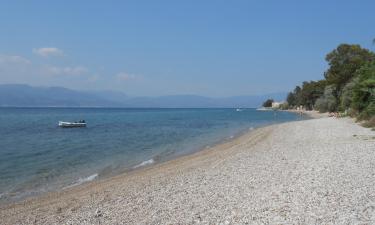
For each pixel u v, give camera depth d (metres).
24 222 12.45
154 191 15.43
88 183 19.12
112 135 48.72
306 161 20.14
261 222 10.31
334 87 90.81
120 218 11.87
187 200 13.45
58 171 22.94
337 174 15.96
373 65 54.59
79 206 14.02
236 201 12.76
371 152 22.08
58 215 12.96
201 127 63.34
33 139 43.62
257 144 32.09
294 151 24.98
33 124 75.81
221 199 13.20
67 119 101.44
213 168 20.41
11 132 54.78
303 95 158.00
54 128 63.97
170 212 12.09
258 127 57.81
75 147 35.16
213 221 10.78
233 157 24.45
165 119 100.81
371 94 48.50
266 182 15.39
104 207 13.46
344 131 37.72
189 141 39.28
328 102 94.75
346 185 13.88
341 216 10.38
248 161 21.98
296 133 40.25
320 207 11.28
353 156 20.81
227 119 96.62
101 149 33.53
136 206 13.20
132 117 118.06
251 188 14.53
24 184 19.33
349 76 85.06
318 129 42.94
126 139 42.69
